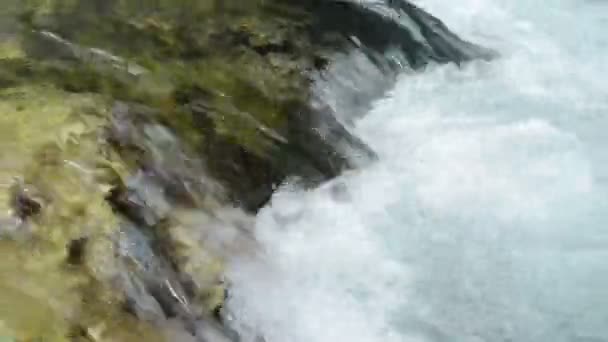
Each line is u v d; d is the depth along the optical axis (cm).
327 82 1298
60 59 1237
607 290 1018
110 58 1249
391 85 1372
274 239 1052
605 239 1095
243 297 950
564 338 957
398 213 1125
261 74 1270
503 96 1383
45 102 1114
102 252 909
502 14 1677
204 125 1138
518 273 1041
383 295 1001
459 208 1139
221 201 1057
